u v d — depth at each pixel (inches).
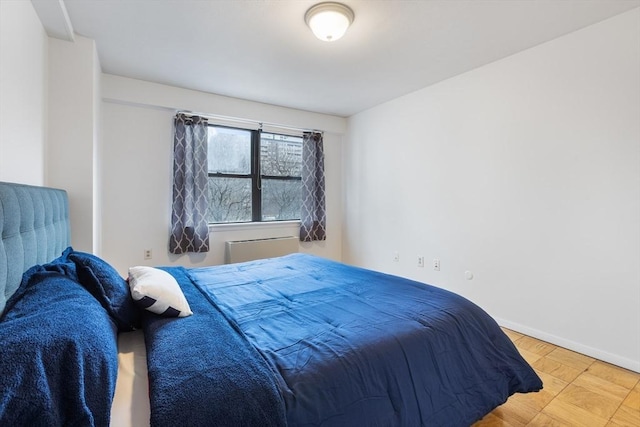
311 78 122.0
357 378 40.6
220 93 137.9
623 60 80.7
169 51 99.8
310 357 41.3
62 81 86.7
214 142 148.5
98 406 28.3
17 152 63.0
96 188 100.5
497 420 61.6
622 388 72.6
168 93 128.5
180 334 43.5
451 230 124.3
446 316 56.5
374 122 158.9
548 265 96.3
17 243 40.7
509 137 104.9
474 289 116.9
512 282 105.3
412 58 105.2
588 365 83.0
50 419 24.5
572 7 77.8
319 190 170.9
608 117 83.5
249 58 104.7
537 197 98.3
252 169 157.9
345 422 37.2
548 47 94.4
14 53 61.2
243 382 34.2
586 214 88.0
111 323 43.1
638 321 79.7
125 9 77.9
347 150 178.7
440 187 128.0
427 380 46.8
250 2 75.5
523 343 95.9
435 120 129.0
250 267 92.7
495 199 109.4
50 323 30.4
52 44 85.5
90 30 86.9
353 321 52.9
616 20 81.4
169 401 30.5
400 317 54.9
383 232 156.2
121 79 119.3
